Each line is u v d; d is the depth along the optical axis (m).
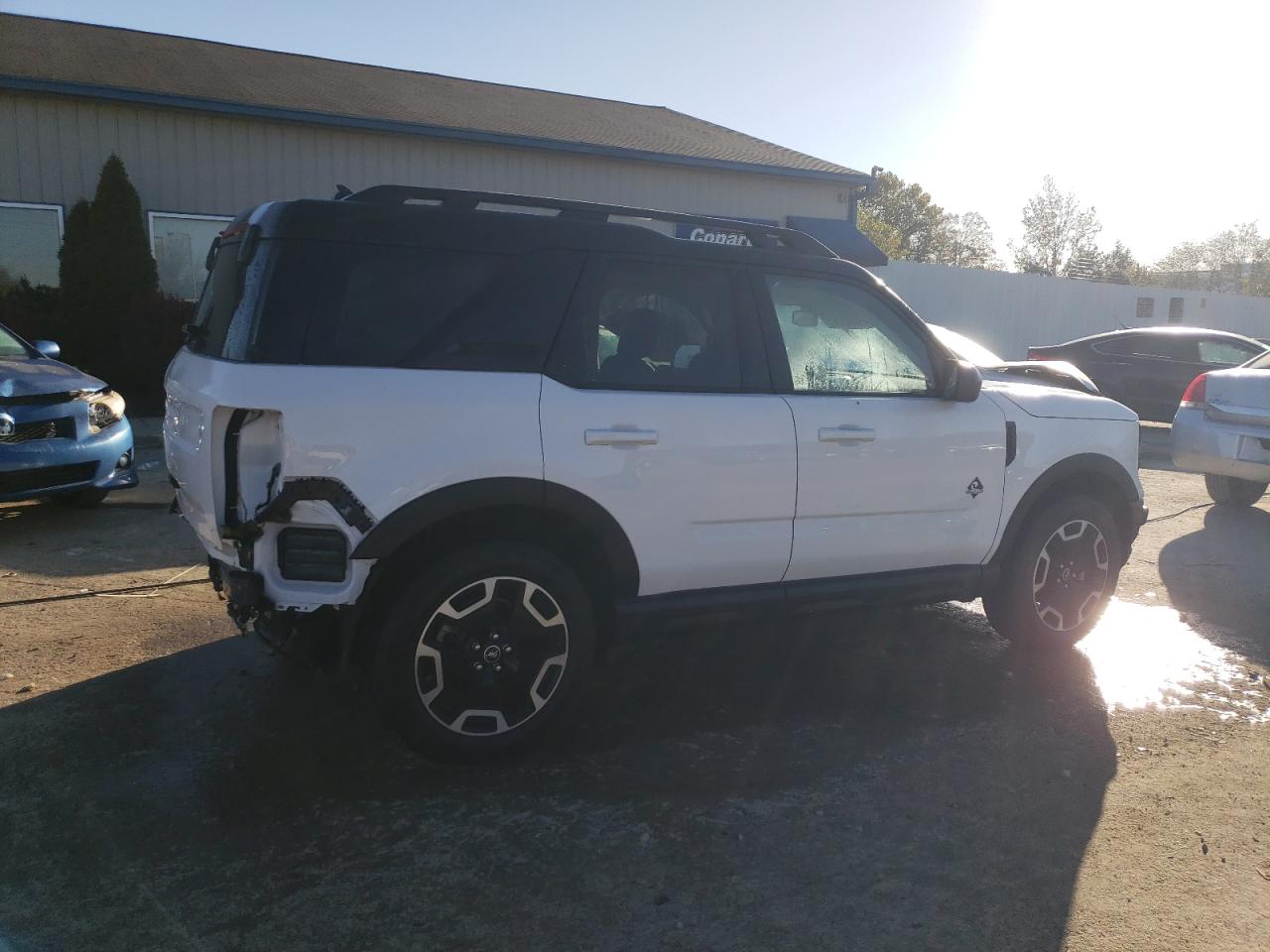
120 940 2.50
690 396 3.67
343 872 2.82
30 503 7.75
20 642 4.58
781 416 3.80
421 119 15.30
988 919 2.67
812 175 18.25
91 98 13.08
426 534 3.37
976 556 4.39
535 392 3.37
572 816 3.16
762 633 5.02
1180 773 3.54
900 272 22.23
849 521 4.00
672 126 20.16
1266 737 3.86
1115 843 3.07
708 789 3.36
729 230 4.00
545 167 16.33
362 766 3.46
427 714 3.33
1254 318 29.22
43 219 13.16
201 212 14.05
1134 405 13.87
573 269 3.52
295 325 3.12
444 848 2.96
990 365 5.88
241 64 16.77
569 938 2.55
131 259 12.69
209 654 4.49
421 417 3.19
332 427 3.08
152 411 12.75
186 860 2.86
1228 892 2.82
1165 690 4.33
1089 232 64.25
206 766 3.43
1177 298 26.91
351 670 4.28
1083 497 4.65
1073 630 4.72
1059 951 2.54
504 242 3.43
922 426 4.12
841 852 2.98
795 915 2.66
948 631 5.11
